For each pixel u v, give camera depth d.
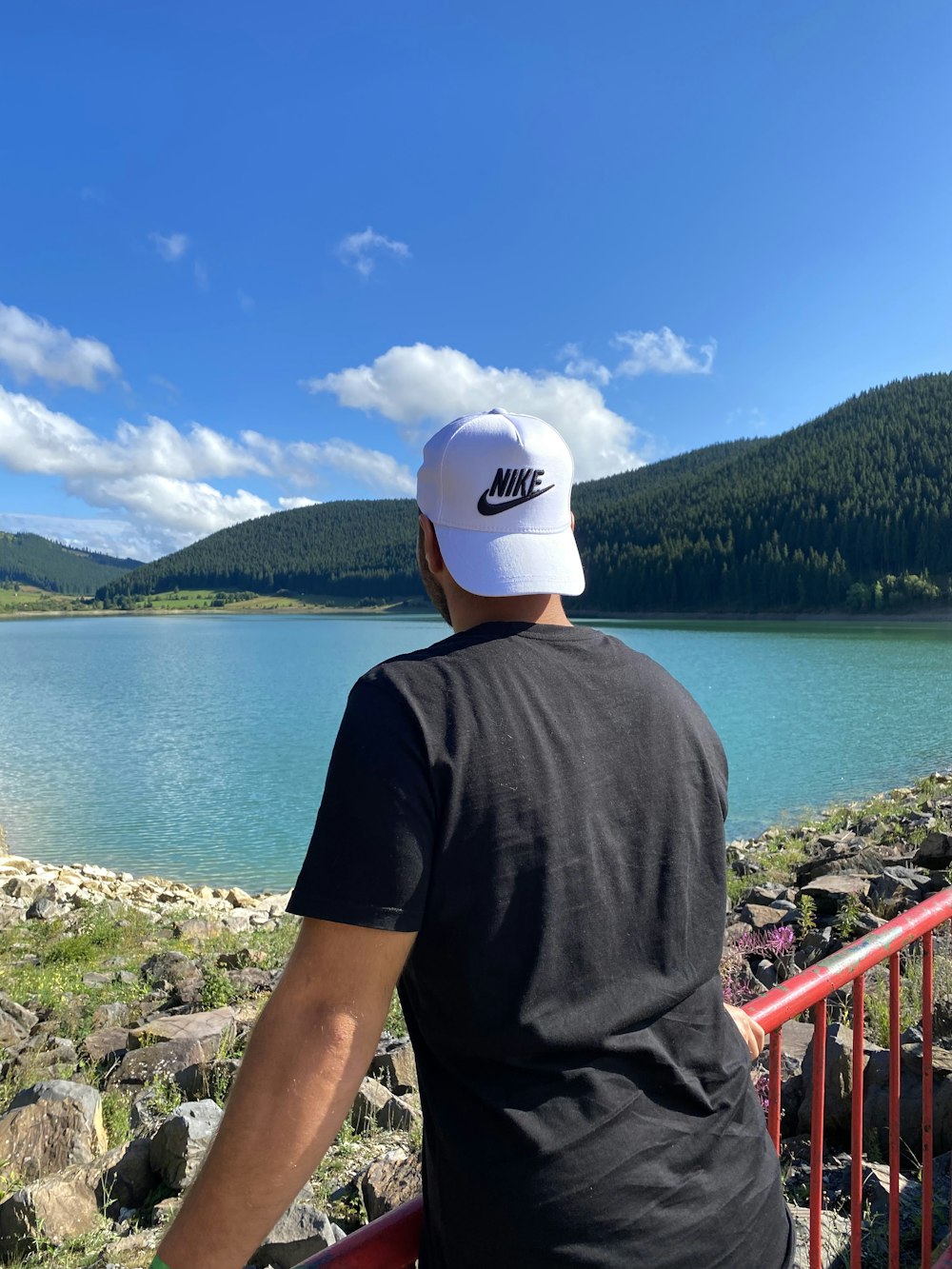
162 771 27.73
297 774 27.11
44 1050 6.25
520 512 1.32
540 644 1.27
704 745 1.38
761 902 8.63
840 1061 3.61
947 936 5.61
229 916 12.18
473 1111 1.10
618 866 1.20
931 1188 2.67
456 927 1.09
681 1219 1.11
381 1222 1.26
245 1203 1.03
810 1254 2.03
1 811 22.48
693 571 159.00
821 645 80.50
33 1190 3.66
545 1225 1.04
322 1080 1.02
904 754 26.80
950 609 124.88
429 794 1.08
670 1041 1.21
